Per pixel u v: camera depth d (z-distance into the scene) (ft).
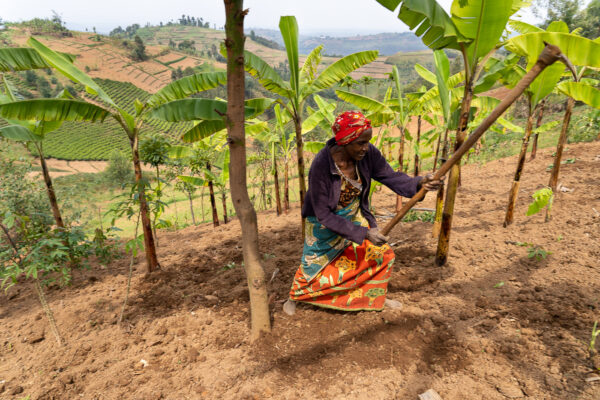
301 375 7.66
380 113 16.97
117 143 319.06
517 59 12.39
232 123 7.57
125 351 9.09
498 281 10.48
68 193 15.71
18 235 12.68
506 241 12.87
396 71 16.01
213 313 10.54
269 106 12.78
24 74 416.67
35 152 13.85
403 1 7.93
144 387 7.68
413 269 12.05
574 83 11.48
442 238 11.65
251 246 8.56
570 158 22.45
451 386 6.88
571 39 8.91
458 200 19.20
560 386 6.44
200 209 40.22
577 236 12.03
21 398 7.66
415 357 7.84
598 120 26.37
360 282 9.23
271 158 22.93
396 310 9.57
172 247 18.45
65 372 8.38
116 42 592.60
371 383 7.23
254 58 11.44
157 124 300.81
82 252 14.01
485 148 31.60
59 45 522.06
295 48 12.05
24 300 12.66
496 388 6.69
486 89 13.91
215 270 14.06
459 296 10.05
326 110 18.76
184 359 8.55
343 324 9.28
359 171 8.54
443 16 8.75
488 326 8.49
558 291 9.39
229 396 7.24
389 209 19.97
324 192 8.23
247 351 8.64
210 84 12.78
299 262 13.73
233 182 8.14
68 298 12.29
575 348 7.25
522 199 16.97
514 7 9.46
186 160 22.38
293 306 10.12
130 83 467.52
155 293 12.18
